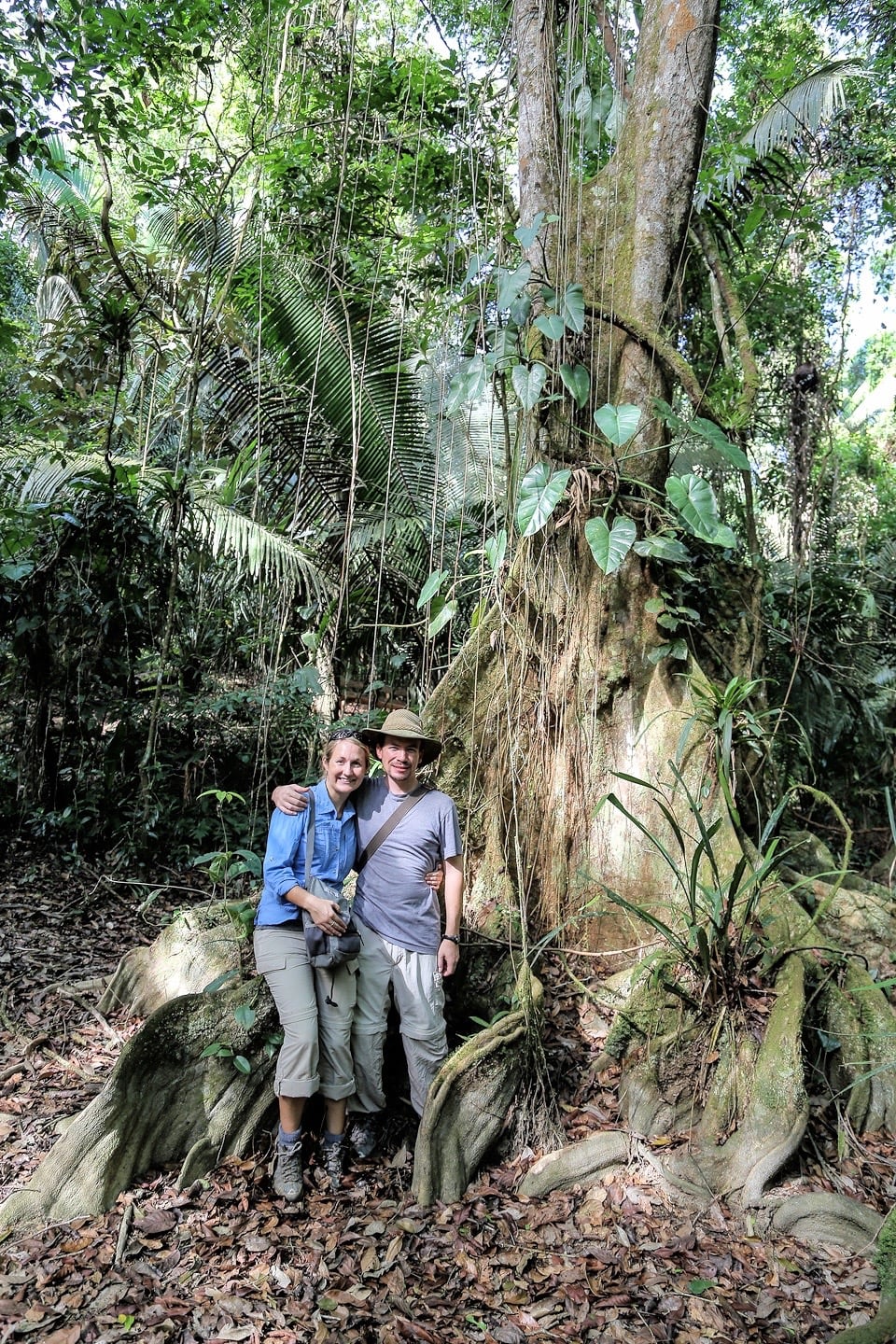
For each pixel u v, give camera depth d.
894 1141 3.08
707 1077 2.97
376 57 6.79
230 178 5.54
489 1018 3.29
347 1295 2.33
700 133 4.04
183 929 3.54
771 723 5.06
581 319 3.49
